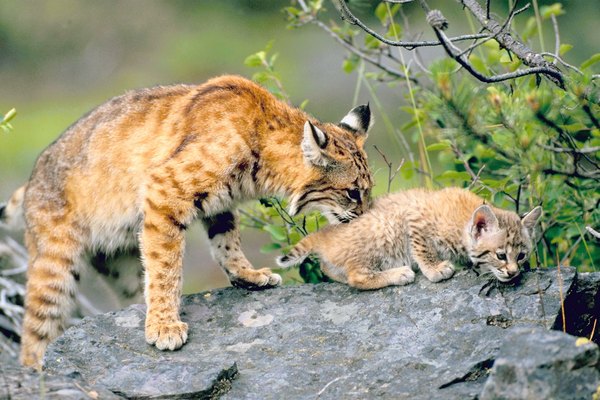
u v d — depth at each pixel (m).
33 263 12.59
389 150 23.03
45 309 12.45
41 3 33.31
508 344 8.20
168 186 10.89
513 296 9.93
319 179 11.40
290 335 10.15
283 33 31.84
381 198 11.41
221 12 33.50
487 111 9.97
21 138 27.84
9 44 32.31
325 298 10.69
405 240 10.94
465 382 8.97
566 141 10.44
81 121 12.51
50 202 12.45
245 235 21.81
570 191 11.91
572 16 23.83
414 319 9.97
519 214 11.40
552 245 12.30
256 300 10.87
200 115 11.20
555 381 7.88
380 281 10.59
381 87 25.94
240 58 31.44
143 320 10.63
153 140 11.55
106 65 32.03
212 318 10.67
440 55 20.55
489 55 13.36
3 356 14.16
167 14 33.47
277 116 11.43
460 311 9.89
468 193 11.17
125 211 11.91
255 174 11.34
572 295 9.84
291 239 12.27
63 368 9.77
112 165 11.87
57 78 31.72
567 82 10.07
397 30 13.84
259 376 9.49
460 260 10.91
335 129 11.82
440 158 13.17
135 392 9.16
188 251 22.02
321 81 27.98
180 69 31.47
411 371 9.22
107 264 12.74
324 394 9.05
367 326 10.05
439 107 9.88
